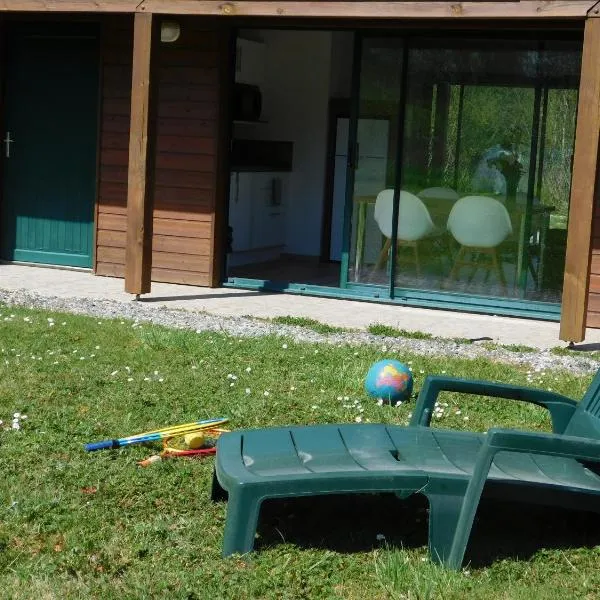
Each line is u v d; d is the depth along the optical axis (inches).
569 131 404.5
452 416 272.4
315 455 197.5
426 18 370.0
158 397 275.1
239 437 208.7
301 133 560.1
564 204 407.8
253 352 323.0
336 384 293.0
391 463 193.2
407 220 427.8
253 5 385.7
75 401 269.9
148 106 400.8
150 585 170.2
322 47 553.0
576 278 357.1
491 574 181.8
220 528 196.1
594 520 206.8
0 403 265.3
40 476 218.7
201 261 449.1
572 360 340.5
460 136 418.3
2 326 343.9
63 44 474.3
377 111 428.5
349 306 420.5
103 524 195.6
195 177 447.8
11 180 488.1
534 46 405.4
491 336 375.2
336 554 186.5
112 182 464.1
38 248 487.8
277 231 558.9
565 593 174.2
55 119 478.9
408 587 173.3
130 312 382.3
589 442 180.2
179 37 445.4
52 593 165.3
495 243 417.4
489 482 189.0
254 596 169.2
